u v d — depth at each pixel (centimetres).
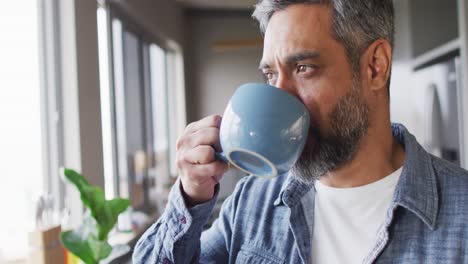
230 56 448
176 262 73
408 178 69
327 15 61
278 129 53
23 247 148
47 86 183
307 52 60
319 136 63
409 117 248
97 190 59
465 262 62
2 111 154
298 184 79
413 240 66
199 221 72
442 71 196
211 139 62
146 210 300
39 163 180
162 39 371
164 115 399
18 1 166
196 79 447
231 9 440
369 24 65
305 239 75
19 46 166
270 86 56
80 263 137
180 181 71
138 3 279
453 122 183
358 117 65
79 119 184
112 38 244
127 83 281
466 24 172
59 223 141
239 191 93
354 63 64
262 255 81
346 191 73
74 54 182
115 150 243
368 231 70
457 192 67
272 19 64
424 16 245
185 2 405
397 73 274
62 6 182
